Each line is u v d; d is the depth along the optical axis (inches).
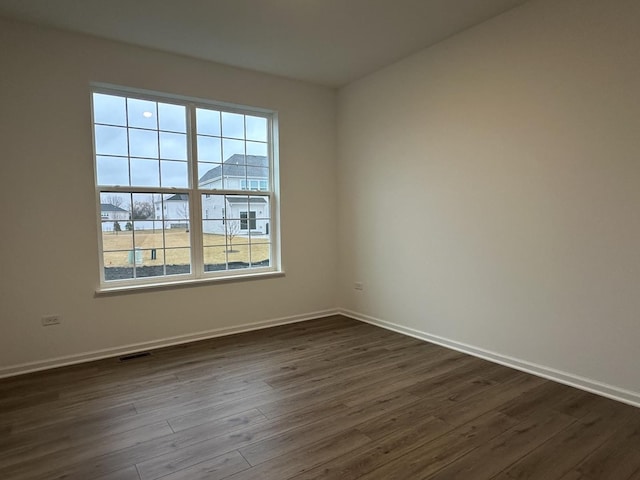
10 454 79.5
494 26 121.3
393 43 139.0
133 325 141.2
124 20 120.0
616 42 95.6
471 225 132.1
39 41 122.9
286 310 178.1
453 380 113.3
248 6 112.6
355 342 149.5
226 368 124.3
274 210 177.6
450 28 128.5
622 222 96.8
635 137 93.7
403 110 154.4
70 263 130.0
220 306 159.6
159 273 150.2
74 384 113.2
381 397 103.0
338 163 190.2
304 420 91.7
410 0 110.7
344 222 188.7
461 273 136.5
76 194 130.5
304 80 176.4
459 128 133.8
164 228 150.6
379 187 168.1
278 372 120.8
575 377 107.4
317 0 110.0
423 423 89.7
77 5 110.7
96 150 136.9
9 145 119.6
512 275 121.1
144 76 139.7
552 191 109.9
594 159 100.9
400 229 159.5
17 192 121.3
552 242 110.7
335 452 79.0
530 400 100.1
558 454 77.8
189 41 135.0
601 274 101.1
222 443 82.4
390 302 166.7
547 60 108.9
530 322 117.2
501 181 122.3
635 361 96.0
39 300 125.3
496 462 75.5
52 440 84.4
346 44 139.2
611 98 97.0
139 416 94.1
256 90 164.7
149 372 121.5
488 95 124.3
